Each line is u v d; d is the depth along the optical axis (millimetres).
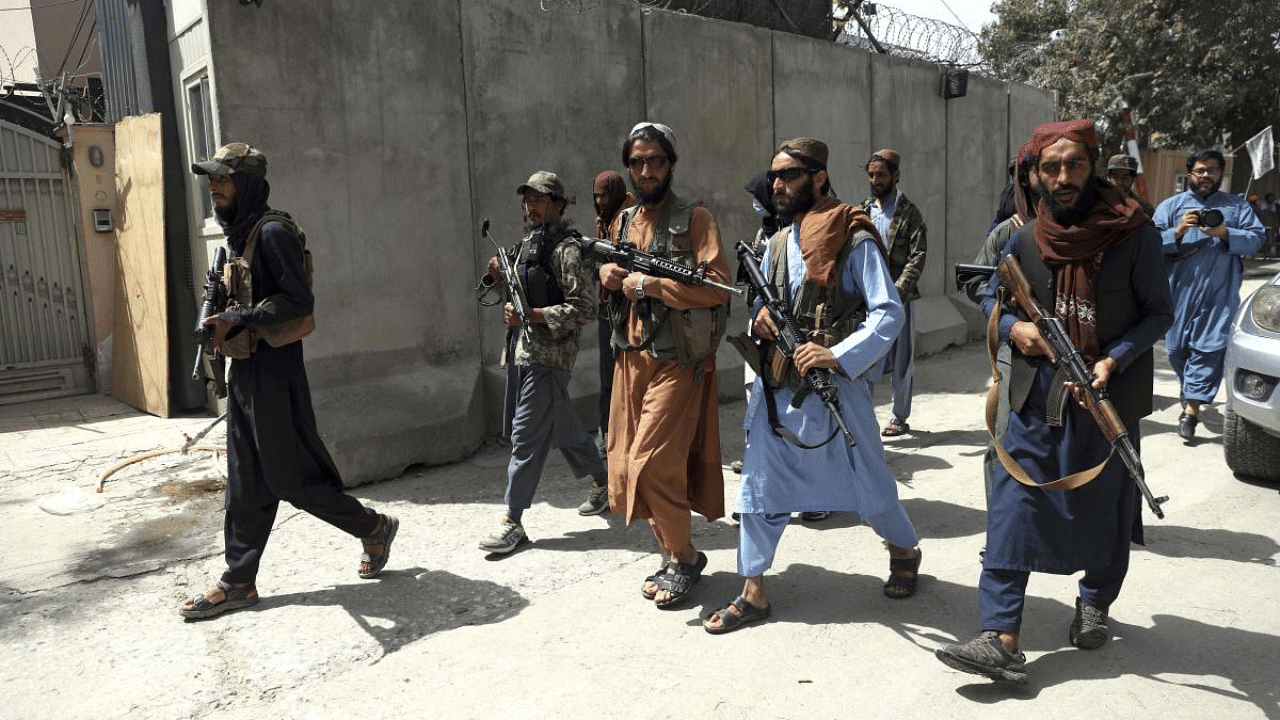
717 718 2713
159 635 3377
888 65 9547
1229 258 5664
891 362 6051
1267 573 3693
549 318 4051
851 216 3170
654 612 3482
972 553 4020
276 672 3074
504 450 6020
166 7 6223
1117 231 2670
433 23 5719
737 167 7945
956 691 2834
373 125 5461
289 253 3352
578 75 6609
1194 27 20531
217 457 5703
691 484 3725
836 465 3236
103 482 5207
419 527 4523
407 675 3037
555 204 4293
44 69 11930
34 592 3785
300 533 4426
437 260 5848
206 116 5598
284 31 5039
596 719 2725
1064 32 22312
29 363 7402
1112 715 2662
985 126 11172
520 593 3691
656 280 3352
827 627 3303
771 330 3180
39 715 2842
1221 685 2822
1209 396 5691
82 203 7250
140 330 6922
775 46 8203
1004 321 2893
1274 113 21062
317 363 5285
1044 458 2764
